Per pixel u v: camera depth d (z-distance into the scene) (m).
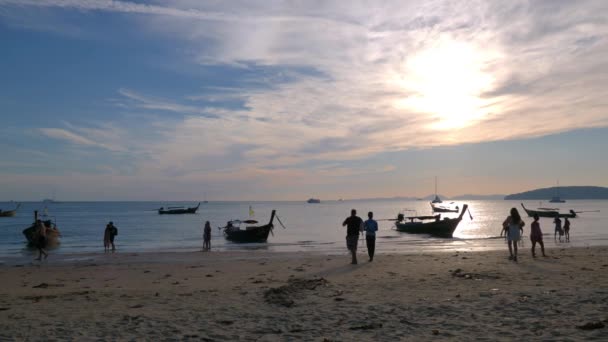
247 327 7.41
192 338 6.81
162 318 8.20
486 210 153.12
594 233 43.47
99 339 6.84
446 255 20.59
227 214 138.12
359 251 26.47
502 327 6.84
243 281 13.83
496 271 13.87
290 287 10.93
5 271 17.72
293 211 165.12
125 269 17.88
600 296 8.83
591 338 6.06
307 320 7.77
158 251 28.38
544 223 69.25
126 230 59.66
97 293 11.80
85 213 150.88
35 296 11.45
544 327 6.71
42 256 25.64
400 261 17.94
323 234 48.44
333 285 11.57
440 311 8.09
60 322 8.05
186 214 140.12
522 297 9.05
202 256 23.86
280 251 27.20
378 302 9.17
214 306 9.27
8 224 82.88
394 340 6.39
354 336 6.67
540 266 15.30
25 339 6.95
